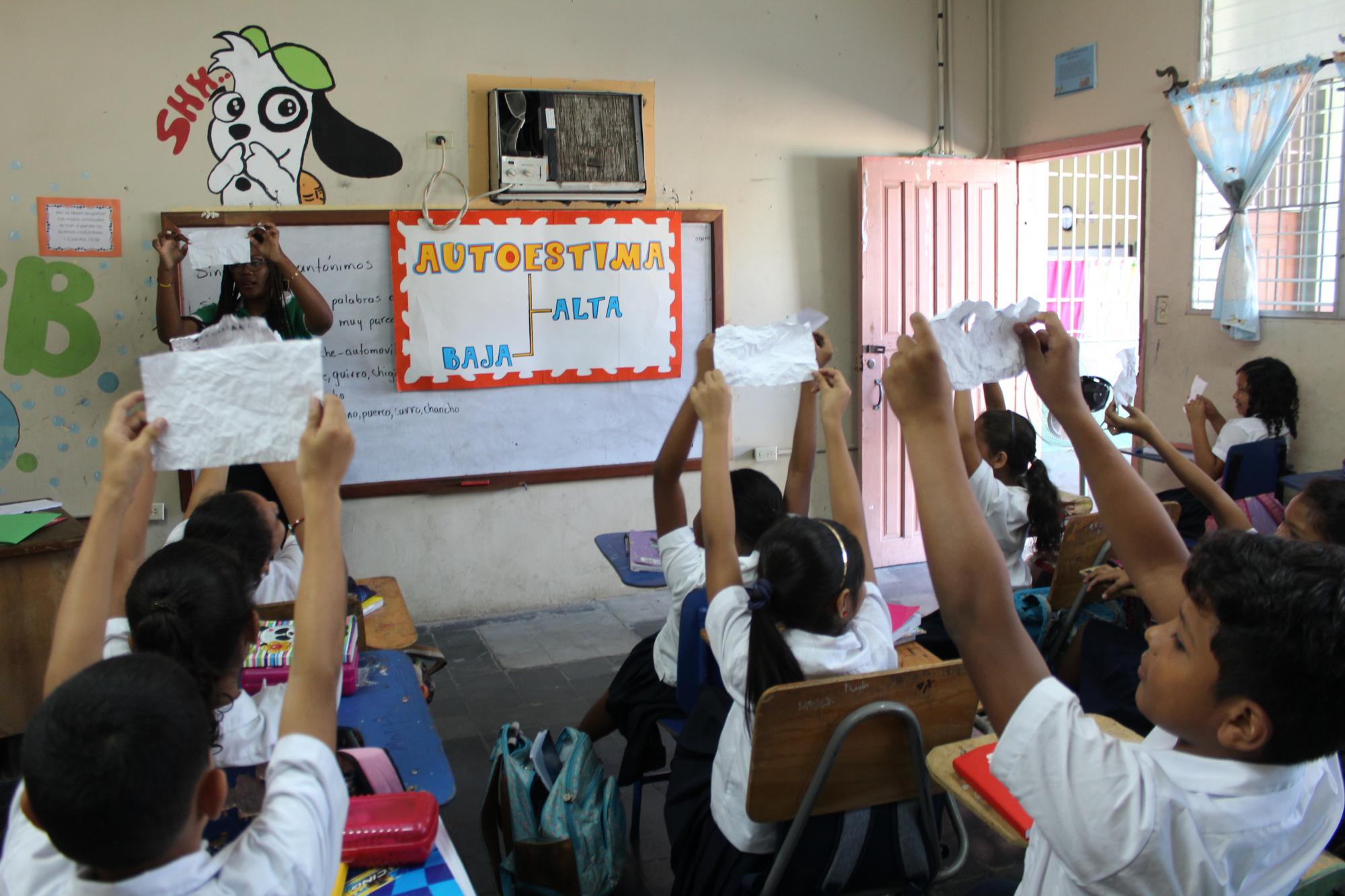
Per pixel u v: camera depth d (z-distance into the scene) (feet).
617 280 14.61
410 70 13.53
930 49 16.43
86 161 12.35
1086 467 3.53
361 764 4.97
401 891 4.14
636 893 7.97
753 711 5.39
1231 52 13.34
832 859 5.51
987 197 16.49
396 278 13.60
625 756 7.86
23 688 9.81
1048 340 3.58
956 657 8.93
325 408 3.13
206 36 12.66
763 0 15.26
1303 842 2.84
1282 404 12.71
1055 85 15.93
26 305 12.29
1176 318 14.44
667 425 15.24
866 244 15.79
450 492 14.33
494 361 14.19
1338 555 2.56
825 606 5.55
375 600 8.14
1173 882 2.52
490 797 7.21
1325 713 2.48
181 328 11.94
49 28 12.07
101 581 3.23
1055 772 2.57
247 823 4.46
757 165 15.53
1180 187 14.16
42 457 12.51
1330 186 12.48
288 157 13.15
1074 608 8.38
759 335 5.30
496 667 12.79
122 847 2.63
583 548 15.14
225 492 6.56
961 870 8.23
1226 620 2.57
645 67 14.73
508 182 13.71
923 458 2.72
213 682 4.23
